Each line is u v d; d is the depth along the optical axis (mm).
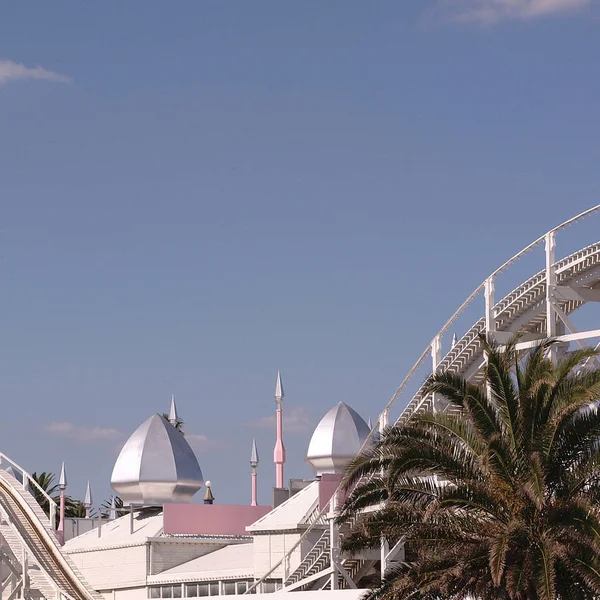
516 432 48875
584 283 72875
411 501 50594
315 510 90500
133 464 129625
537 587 44281
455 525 48656
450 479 50031
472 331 75750
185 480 129750
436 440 50500
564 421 48281
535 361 50344
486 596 47438
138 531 114500
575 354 49531
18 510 91500
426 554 49844
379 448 52094
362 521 51031
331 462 122125
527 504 47250
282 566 92000
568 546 46125
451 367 76625
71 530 142125
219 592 98500
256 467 138000
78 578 81188
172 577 102750
